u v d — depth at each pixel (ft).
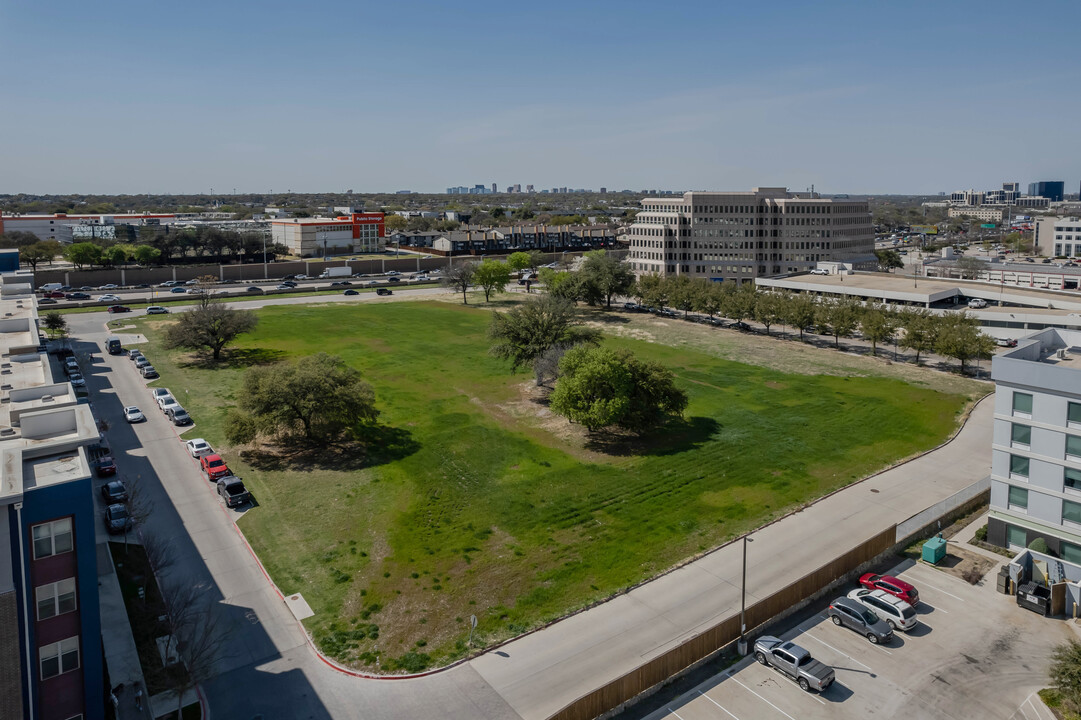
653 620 176.14
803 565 200.34
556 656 162.91
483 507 234.99
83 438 140.46
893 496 243.19
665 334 502.79
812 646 168.25
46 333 451.53
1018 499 206.49
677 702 149.28
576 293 586.86
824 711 146.72
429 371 397.39
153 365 399.03
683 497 242.58
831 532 218.59
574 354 296.92
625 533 218.59
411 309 593.42
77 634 132.16
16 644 120.57
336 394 273.95
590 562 202.59
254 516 226.99
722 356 437.17
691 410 330.54
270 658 161.17
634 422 285.43
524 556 205.77
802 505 237.04
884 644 168.45
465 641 167.84
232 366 399.24
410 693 150.71
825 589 188.96
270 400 268.82
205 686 151.64
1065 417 193.26
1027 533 205.36
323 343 461.78
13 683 120.47
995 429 208.13
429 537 215.92
